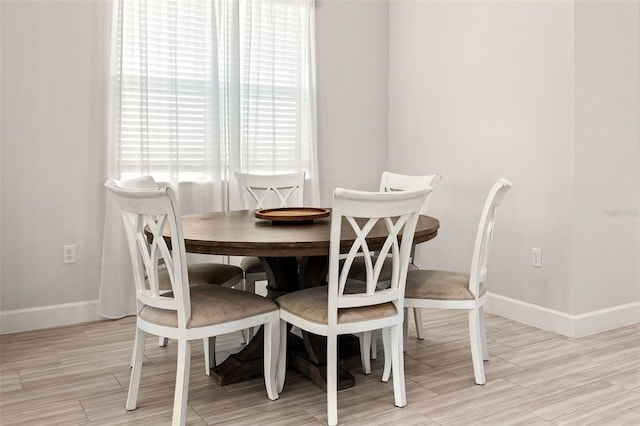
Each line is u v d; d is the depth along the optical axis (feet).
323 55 14.67
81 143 11.76
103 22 11.81
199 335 7.13
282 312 7.90
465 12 13.07
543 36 11.22
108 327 11.60
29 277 11.43
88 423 7.35
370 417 7.49
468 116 13.12
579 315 10.98
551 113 11.12
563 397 8.14
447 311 12.91
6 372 9.15
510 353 10.03
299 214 9.23
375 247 7.54
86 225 11.94
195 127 12.80
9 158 11.10
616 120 11.34
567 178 10.87
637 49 11.59
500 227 12.37
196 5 12.64
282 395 8.23
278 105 13.88
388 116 15.85
